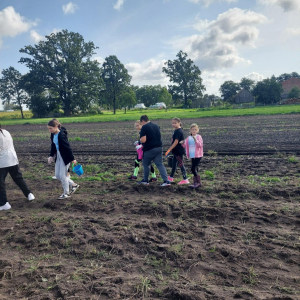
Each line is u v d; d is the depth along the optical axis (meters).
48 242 4.12
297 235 4.05
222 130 19.45
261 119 27.39
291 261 3.42
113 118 42.41
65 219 4.98
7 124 41.88
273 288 2.93
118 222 4.71
